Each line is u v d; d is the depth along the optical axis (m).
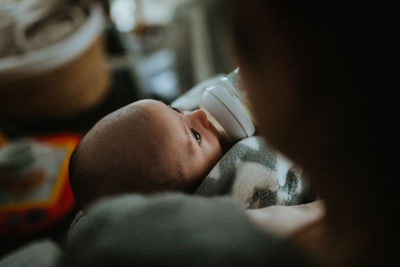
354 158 0.18
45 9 1.52
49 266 0.64
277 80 0.18
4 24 1.42
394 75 0.16
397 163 0.17
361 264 0.20
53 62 1.34
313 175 0.21
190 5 1.29
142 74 1.81
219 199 0.29
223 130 0.65
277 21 0.16
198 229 0.24
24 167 1.08
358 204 0.19
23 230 1.07
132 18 1.91
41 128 1.56
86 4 1.62
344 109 0.17
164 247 0.23
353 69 0.16
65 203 1.11
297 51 0.17
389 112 0.16
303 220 0.33
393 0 0.15
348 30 0.16
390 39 0.15
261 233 0.23
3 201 1.09
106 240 0.24
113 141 0.55
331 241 0.22
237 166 0.57
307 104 0.18
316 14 0.16
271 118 0.20
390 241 0.18
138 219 0.26
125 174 0.54
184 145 0.58
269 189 0.56
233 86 0.64
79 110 1.60
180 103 0.77
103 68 1.67
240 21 0.18
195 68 1.34
